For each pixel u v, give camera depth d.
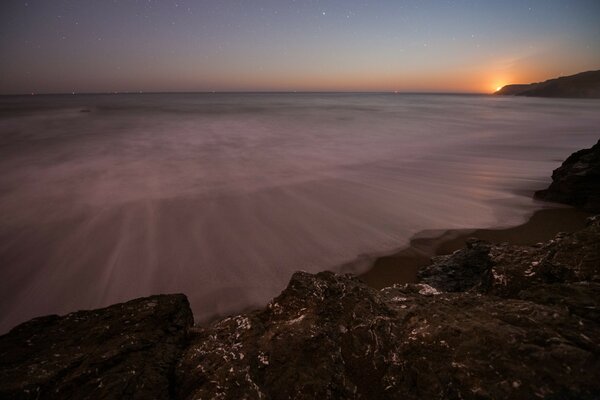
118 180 17.81
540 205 12.89
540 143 27.66
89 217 12.88
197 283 8.72
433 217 12.16
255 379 2.76
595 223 4.66
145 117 53.81
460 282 6.59
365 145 28.53
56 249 10.52
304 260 9.60
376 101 129.75
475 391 2.38
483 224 11.39
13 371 2.68
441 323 3.09
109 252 10.31
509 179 16.81
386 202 14.00
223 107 83.62
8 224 12.25
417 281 7.34
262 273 9.06
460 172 18.50
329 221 12.20
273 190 16.00
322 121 48.53
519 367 2.46
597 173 12.23
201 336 3.45
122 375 2.73
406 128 40.06
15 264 9.77
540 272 4.18
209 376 2.77
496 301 3.42
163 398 2.61
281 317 3.62
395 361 2.82
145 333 3.31
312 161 22.41
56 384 2.60
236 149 26.91
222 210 13.52
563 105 93.62
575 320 2.90
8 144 28.11
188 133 35.88
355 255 9.75
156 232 11.57
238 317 3.67
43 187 16.53
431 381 2.58
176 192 15.80
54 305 8.14
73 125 41.72
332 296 3.80
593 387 2.25
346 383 2.73
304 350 3.01
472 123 45.06
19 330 3.28
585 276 3.81
